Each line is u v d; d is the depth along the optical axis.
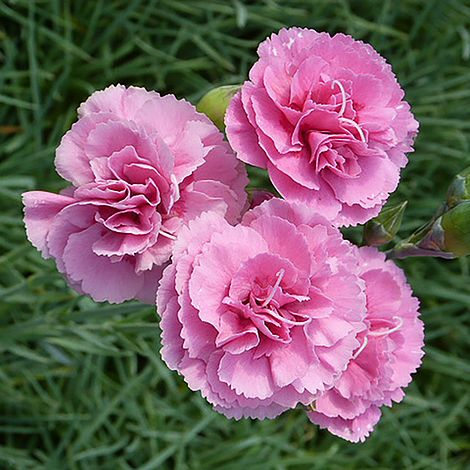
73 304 0.43
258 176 0.52
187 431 0.51
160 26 0.54
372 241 0.39
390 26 0.57
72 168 0.36
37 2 0.52
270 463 0.52
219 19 0.53
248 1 0.55
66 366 0.50
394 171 0.37
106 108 0.37
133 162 0.36
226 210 0.36
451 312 0.57
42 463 0.50
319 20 0.55
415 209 0.55
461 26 0.57
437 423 0.55
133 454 0.52
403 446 0.55
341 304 0.36
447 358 0.55
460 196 0.38
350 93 0.36
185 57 0.55
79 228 0.36
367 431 0.39
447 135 0.55
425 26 0.58
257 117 0.36
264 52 0.37
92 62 0.52
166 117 0.36
